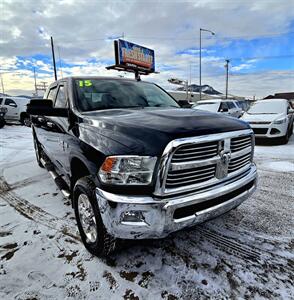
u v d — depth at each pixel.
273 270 2.23
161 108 3.19
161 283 2.11
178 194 2.02
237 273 2.20
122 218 1.96
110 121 2.38
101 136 2.27
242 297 1.95
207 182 2.17
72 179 2.92
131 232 1.97
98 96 3.26
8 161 6.69
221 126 2.28
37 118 5.00
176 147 1.92
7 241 2.78
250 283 2.08
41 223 3.17
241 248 2.55
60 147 3.36
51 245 2.68
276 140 8.22
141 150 1.96
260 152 7.11
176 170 1.98
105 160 2.06
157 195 1.94
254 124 8.14
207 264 2.32
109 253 2.35
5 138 10.52
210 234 2.81
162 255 2.46
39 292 2.04
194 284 2.09
